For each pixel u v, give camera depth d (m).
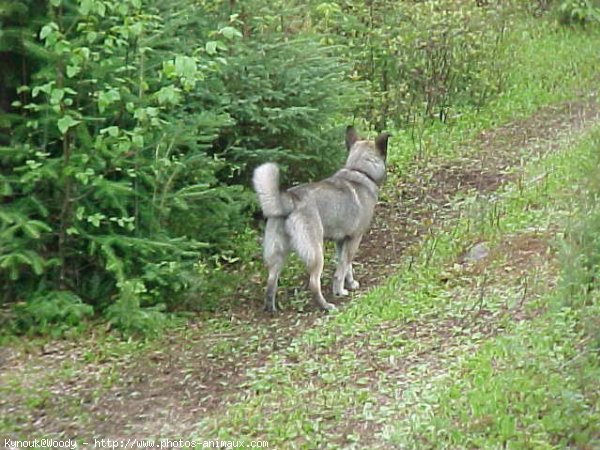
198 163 10.56
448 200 13.00
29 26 9.50
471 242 11.11
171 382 8.41
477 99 16.94
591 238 9.07
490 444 6.67
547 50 19.23
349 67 13.16
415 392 7.62
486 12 18.44
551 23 20.67
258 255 11.70
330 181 10.43
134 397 8.16
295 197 9.95
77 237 9.78
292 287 10.80
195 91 11.19
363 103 15.69
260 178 9.91
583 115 15.66
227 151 11.88
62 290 9.76
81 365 8.77
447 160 14.67
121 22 10.00
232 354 8.95
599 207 9.59
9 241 9.23
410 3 17.36
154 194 9.85
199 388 8.27
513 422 6.87
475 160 14.46
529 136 15.20
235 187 10.84
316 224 9.98
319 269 10.00
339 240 10.43
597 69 18.16
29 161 9.13
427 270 10.47
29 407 7.96
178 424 7.64
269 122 11.73
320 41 14.82
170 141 9.93
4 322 9.41
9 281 9.73
